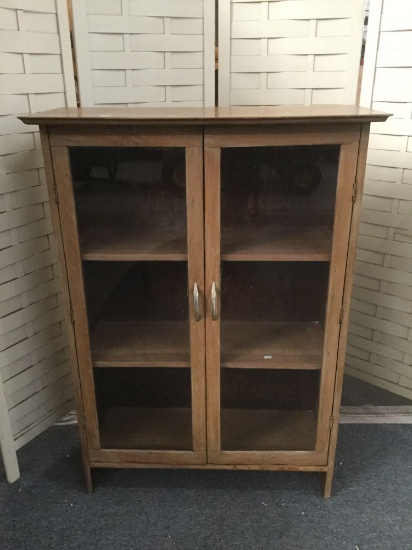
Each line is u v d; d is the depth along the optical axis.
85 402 1.30
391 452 1.52
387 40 1.44
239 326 1.37
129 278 1.30
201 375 1.25
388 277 1.64
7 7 1.26
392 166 1.53
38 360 1.54
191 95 1.59
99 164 1.11
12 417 1.50
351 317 1.77
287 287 1.32
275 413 1.44
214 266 1.15
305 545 1.22
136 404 1.44
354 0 1.45
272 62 1.54
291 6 1.48
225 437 1.36
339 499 1.36
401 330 1.66
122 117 1.02
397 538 1.24
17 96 1.32
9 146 1.33
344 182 1.08
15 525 1.28
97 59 1.46
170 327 1.36
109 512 1.32
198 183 1.09
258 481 1.42
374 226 1.62
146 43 1.50
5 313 1.41
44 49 1.36
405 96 1.45
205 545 1.23
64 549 1.21
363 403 1.72
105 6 1.43
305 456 1.32
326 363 1.24
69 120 1.02
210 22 1.52
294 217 1.16
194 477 1.44
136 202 1.15
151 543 1.23
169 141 1.06
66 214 1.13
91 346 1.27
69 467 1.47
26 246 1.43
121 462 1.34
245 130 1.04
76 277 1.18
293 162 1.11
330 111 1.12
